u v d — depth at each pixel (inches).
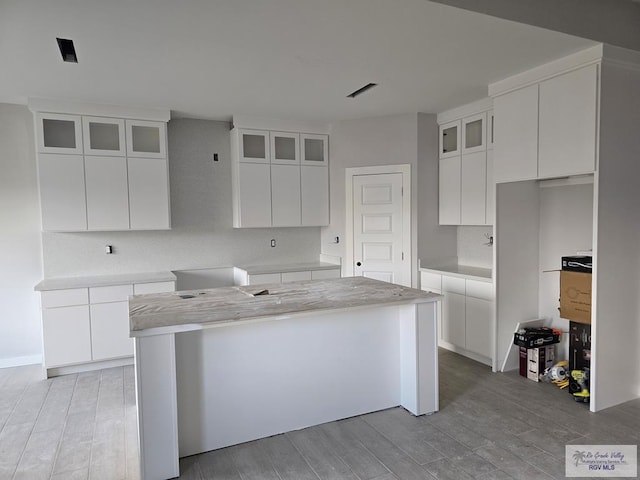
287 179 198.1
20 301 166.6
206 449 103.0
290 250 213.6
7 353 165.2
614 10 114.4
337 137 201.5
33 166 165.5
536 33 106.0
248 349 106.7
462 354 173.2
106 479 93.4
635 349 128.0
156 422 91.1
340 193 202.7
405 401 124.4
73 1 86.1
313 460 99.0
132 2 87.0
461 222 179.8
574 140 121.5
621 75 118.6
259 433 108.7
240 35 104.0
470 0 93.8
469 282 165.6
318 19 96.3
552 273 155.6
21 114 162.7
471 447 103.3
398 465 96.3
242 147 189.5
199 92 151.4
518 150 138.9
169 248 189.9
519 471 93.1
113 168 166.2
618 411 121.3
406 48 114.1
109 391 140.6
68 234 171.6
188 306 106.0
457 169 180.9
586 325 130.4
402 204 189.6
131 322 92.0
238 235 203.0
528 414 120.2
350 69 130.0
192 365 100.7
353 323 119.6
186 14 92.7
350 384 119.7
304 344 113.4
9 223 163.9
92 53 113.6
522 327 154.0
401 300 114.1
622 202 121.3
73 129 164.9
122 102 162.4
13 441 109.3
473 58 122.3
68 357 153.3
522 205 155.3
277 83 142.6
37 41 105.3
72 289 153.0
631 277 125.1
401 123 188.2
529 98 134.3
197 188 194.1
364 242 197.8
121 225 168.4
